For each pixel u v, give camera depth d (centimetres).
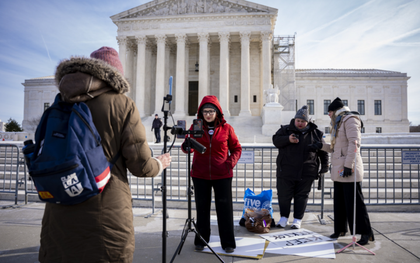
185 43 3102
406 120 4419
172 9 3070
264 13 2923
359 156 386
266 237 407
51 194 149
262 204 450
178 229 446
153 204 546
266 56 2908
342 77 4453
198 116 364
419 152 560
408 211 557
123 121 177
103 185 160
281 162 466
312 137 459
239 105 3306
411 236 414
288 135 461
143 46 3073
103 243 159
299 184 455
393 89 4466
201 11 3036
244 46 2934
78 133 153
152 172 188
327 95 4472
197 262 324
